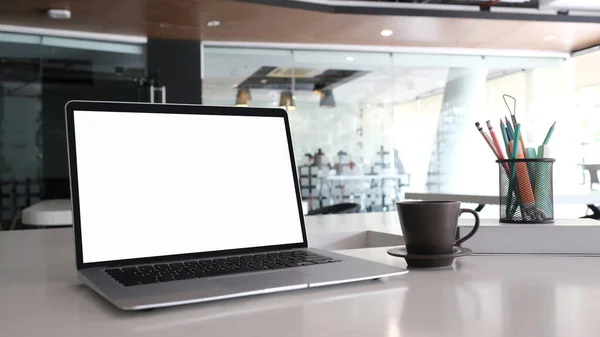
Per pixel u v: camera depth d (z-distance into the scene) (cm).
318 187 638
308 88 640
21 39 531
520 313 61
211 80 609
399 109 672
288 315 61
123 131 88
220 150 96
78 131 84
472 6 532
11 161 536
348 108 654
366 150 659
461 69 695
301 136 637
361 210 651
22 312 64
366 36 600
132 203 86
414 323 57
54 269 95
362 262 86
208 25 532
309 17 511
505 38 627
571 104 727
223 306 65
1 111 529
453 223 92
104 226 83
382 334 53
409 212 92
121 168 86
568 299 68
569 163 726
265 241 96
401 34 596
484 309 63
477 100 700
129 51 575
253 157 99
